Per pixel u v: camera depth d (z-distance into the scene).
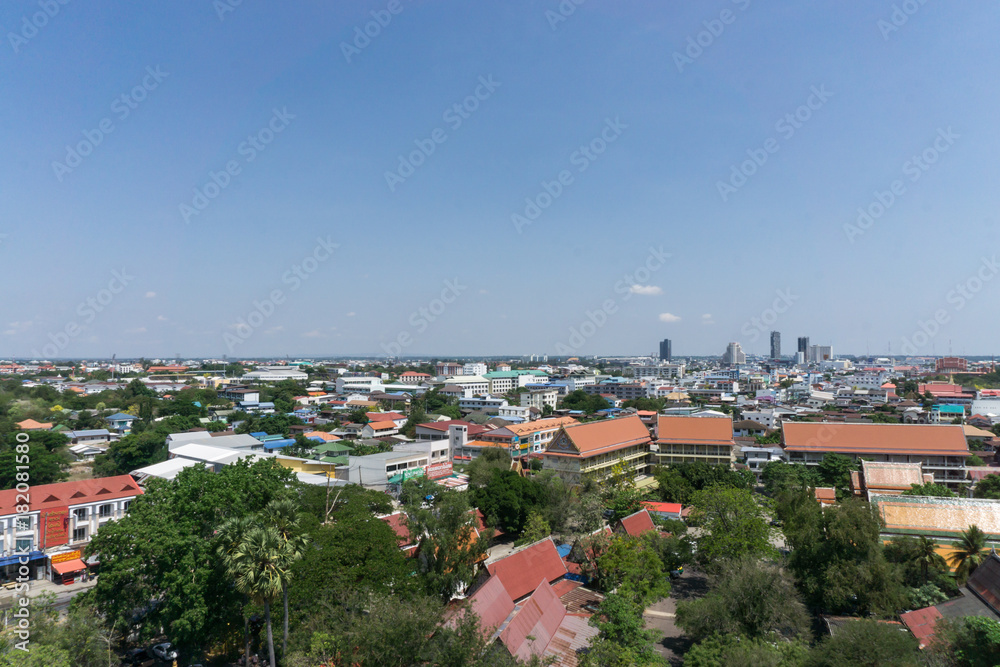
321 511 66.31
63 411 187.88
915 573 58.25
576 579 65.31
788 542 65.69
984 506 65.00
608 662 44.62
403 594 49.41
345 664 40.22
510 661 40.69
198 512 50.16
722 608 49.72
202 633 46.06
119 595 46.75
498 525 83.81
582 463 106.44
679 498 99.62
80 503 76.19
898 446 109.38
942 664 39.78
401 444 135.38
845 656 41.56
